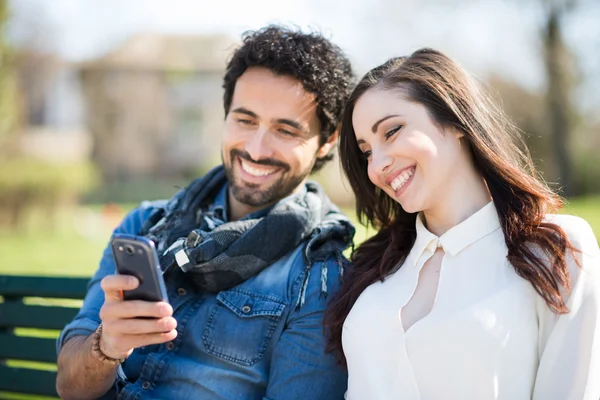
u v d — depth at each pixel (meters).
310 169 2.25
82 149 27.95
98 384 1.81
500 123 1.85
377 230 2.05
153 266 1.55
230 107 2.28
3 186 12.06
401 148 1.71
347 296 1.86
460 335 1.58
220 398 1.90
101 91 30.00
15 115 12.73
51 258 8.05
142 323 1.59
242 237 2.04
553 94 16.30
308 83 2.12
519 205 1.69
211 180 2.29
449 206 1.75
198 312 2.04
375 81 1.83
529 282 1.60
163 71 30.39
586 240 1.61
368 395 1.69
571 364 1.52
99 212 15.78
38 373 2.47
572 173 16.42
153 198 26.39
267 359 1.95
